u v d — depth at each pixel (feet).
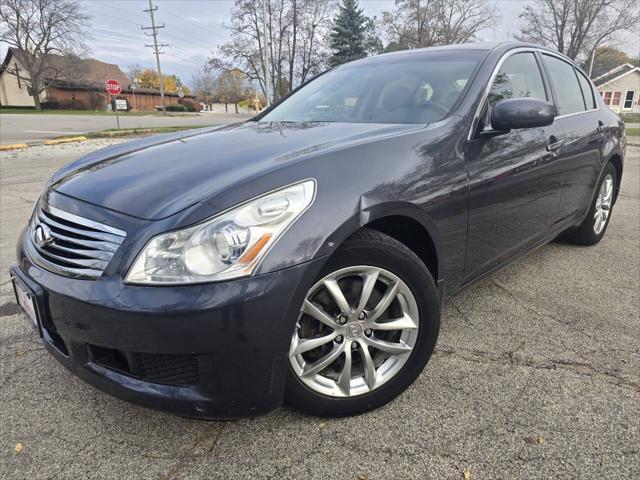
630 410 6.48
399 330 6.59
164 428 6.41
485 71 8.42
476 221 7.54
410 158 6.55
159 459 5.89
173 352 5.03
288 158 6.09
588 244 13.24
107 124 85.71
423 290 6.47
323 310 5.96
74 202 6.06
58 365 7.93
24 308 6.63
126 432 6.36
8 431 6.42
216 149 7.07
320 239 5.41
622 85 146.20
